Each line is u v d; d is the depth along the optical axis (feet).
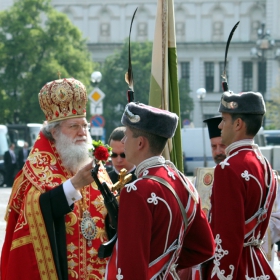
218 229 37.93
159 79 48.75
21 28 400.67
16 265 41.01
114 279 32.94
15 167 248.11
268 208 40.22
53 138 43.91
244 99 39.83
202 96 307.58
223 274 37.60
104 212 43.24
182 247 35.35
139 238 31.71
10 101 401.08
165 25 48.83
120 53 550.36
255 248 40.22
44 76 400.47
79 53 417.69
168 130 33.83
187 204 34.19
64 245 41.22
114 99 540.52
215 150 49.88
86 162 43.50
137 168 34.09
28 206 41.04
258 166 39.45
